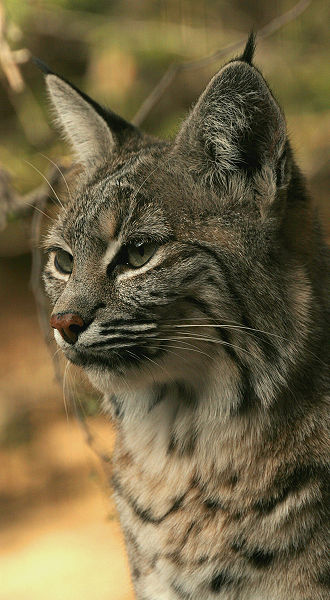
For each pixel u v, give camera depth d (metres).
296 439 6.99
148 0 14.93
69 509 16.70
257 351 6.90
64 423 18.17
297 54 14.12
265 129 6.80
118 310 6.88
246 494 7.04
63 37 14.17
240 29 15.09
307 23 14.39
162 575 7.33
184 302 6.84
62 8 13.95
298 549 6.88
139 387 7.22
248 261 6.84
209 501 7.16
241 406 7.04
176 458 7.35
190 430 7.29
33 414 18.06
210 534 7.11
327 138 14.02
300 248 7.14
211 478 7.18
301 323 6.97
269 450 7.01
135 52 13.98
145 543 7.44
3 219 9.94
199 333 6.87
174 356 6.95
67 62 15.56
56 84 8.41
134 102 14.18
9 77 9.85
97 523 16.36
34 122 12.43
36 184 11.86
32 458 17.70
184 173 7.15
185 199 6.99
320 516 6.86
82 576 14.87
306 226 7.17
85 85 14.74
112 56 14.18
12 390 18.28
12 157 12.23
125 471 7.72
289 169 6.79
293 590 6.90
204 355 6.94
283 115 6.64
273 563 6.93
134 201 6.99
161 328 6.86
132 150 8.00
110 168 7.73
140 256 6.93
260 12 15.11
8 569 15.09
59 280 7.58
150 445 7.52
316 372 7.07
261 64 13.96
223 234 6.87
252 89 6.78
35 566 15.19
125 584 14.49
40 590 14.55
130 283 6.88
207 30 14.54
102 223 7.05
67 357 7.13
